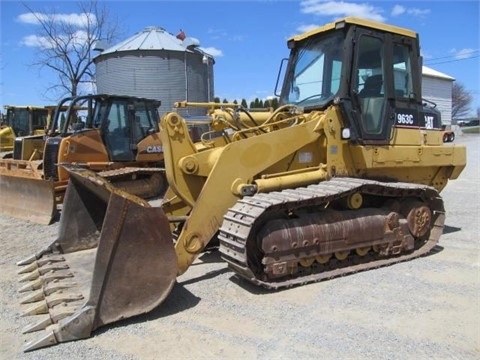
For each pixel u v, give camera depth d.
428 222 5.76
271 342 3.63
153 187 10.09
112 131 10.10
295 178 5.20
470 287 4.66
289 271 4.73
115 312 3.89
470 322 3.90
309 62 6.10
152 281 4.03
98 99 9.98
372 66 5.67
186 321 4.02
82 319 3.72
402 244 5.50
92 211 5.42
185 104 5.79
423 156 6.05
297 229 4.72
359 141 5.46
